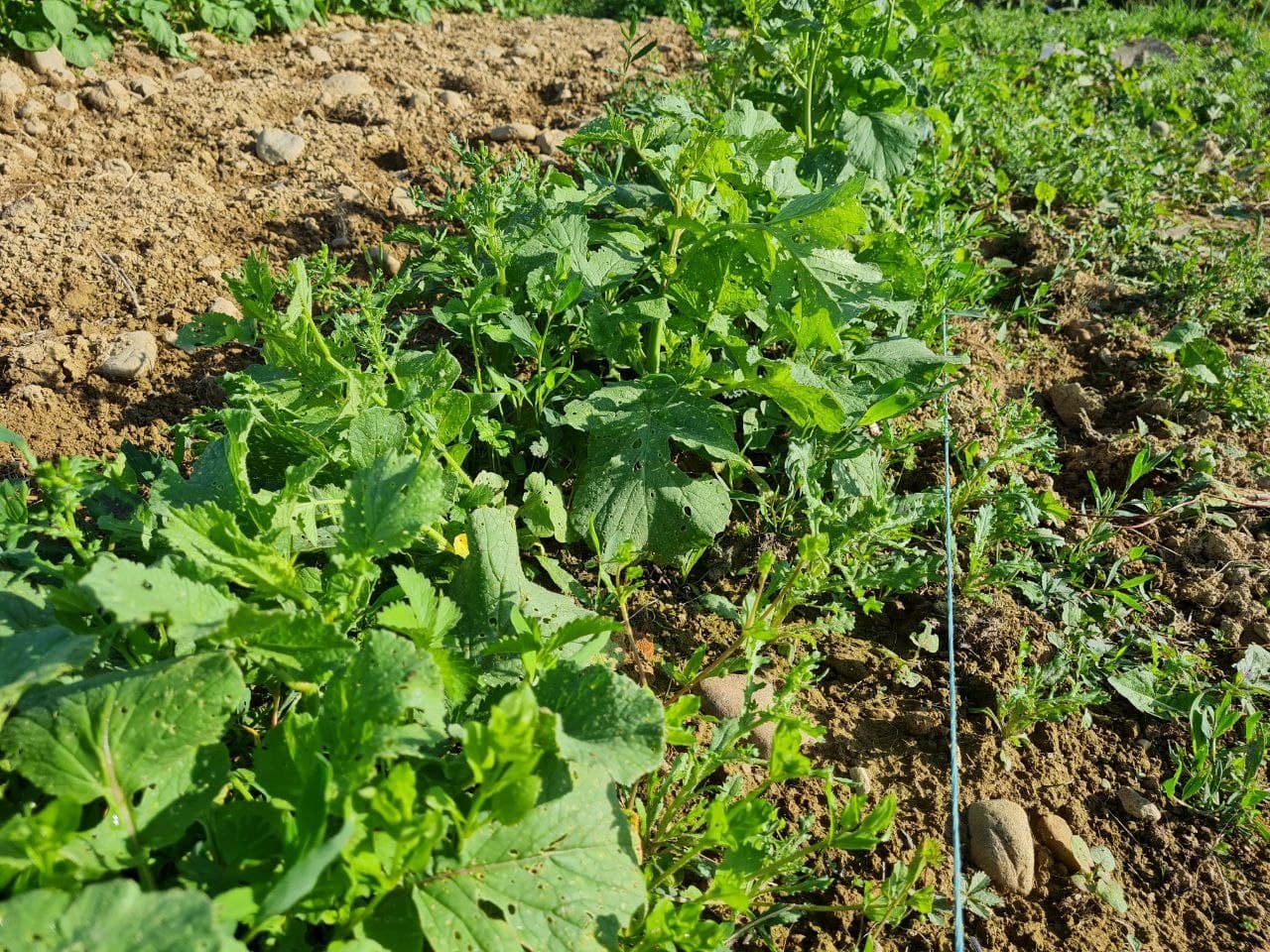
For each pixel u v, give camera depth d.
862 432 1.23
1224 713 0.94
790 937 0.78
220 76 1.98
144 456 0.92
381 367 0.97
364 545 0.66
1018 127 2.10
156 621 0.58
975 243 1.71
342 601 0.68
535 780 0.56
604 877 0.63
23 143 1.57
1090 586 1.16
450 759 0.66
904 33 1.68
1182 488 1.28
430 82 2.06
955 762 0.89
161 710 0.60
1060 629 1.08
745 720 0.76
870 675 1.00
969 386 1.42
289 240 1.47
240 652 0.65
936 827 0.87
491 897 0.60
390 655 0.61
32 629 0.68
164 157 1.62
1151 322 1.61
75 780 0.57
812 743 0.92
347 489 0.72
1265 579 1.18
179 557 0.69
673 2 3.04
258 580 0.67
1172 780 0.92
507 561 0.85
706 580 1.07
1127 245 1.78
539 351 1.11
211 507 0.65
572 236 1.20
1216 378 1.42
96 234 1.40
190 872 0.58
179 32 2.11
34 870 0.53
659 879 0.74
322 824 0.53
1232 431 1.39
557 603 0.89
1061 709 0.95
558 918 0.61
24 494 0.76
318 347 0.92
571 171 1.71
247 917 0.52
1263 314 1.66
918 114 1.69
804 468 1.06
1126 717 1.01
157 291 1.33
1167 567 1.19
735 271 1.14
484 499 0.93
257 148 1.65
